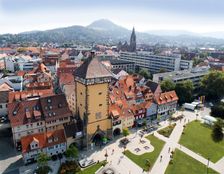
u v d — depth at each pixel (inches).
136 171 2780.5
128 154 3159.5
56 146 3093.0
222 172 2805.1
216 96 5940.0
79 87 3373.5
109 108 3676.2
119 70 7145.7
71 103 4131.4
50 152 3056.1
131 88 4857.3
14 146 3275.1
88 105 3253.0
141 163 2950.3
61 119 3508.9
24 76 6077.8
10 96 4030.5
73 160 2896.2
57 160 3004.4
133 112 4156.0
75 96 3540.8
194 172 2785.4
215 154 3228.3
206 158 3112.7
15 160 2952.8
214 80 5629.9
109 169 2795.3
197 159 3078.2
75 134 3238.2
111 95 4065.0
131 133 3838.6
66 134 3191.4
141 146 3388.3
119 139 3627.0
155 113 4547.2
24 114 3275.1
